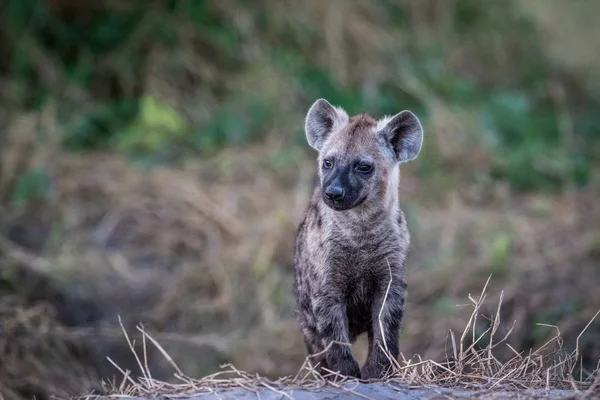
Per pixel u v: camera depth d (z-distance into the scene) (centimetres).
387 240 779
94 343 1130
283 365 1141
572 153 1535
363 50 1659
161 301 1207
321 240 780
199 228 1299
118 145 1440
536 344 1089
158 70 1557
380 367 743
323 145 841
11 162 1359
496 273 1228
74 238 1266
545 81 1780
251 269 1241
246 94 1529
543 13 1884
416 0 1766
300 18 1645
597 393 628
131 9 1598
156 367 1137
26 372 1023
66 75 1542
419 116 1559
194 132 1485
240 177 1396
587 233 1299
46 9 1574
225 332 1187
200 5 1612
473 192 1438
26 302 1138
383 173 795
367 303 797
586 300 1140
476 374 707
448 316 1159
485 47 1800
